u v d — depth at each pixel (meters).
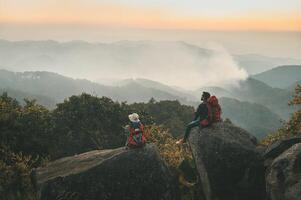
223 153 12.95
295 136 12.95
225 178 12.74
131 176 12.87
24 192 17.56
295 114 23.23
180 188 14.50
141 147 13.58
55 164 14.35
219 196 12.71
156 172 13.03
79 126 31.11
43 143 22.83
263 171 12.54
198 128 13.98
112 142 31.67
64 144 28.58
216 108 13.98
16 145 21.39
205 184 13.16
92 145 30.47
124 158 13.12
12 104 27.42
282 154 11.42
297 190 10.21
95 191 12.66
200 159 13.16
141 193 12.79
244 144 13.17
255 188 12.52
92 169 12.89
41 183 12.89
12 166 18.03
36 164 20.20
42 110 27.16
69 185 12.70
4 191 17.27
